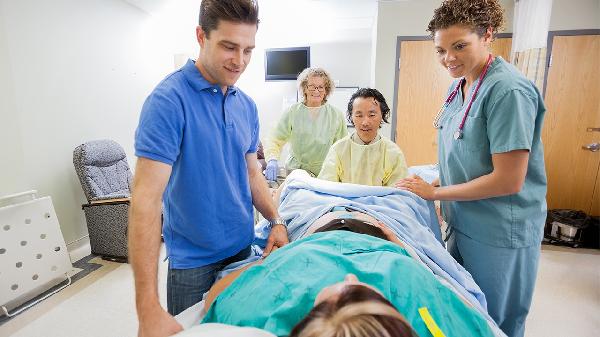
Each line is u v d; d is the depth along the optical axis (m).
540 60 2.68
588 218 2.83
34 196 2.25
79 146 2.64
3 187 2.21
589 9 2.89
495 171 1.04
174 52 4.09
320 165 2.28
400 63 3.45
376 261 0.77
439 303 0.70
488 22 1.02
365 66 4.53
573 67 2.99
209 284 1.05
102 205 2.50
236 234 1.06
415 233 1.14
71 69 2.77
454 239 1.35
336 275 0.72
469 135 1.12
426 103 3.49
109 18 3.13
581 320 1.87
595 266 2.50
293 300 0.67
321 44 4.58
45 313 1.93
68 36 2.73
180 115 0.83
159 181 0.79
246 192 1.08
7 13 2.27
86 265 2.53
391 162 1.54
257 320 0.68
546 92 3.06
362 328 0.44
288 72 4.44
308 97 2.22
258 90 4.82
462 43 1.04
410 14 3.36
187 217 0.95
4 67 2.20
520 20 2.89
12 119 2.24
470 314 0.72
